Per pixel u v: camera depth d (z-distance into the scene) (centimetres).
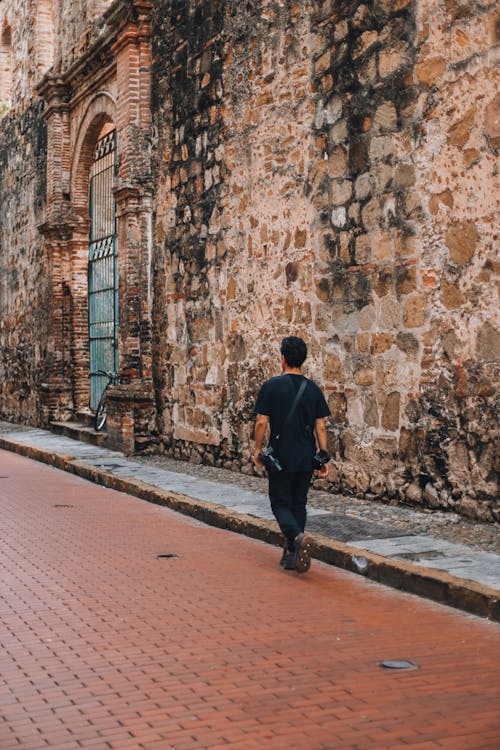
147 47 1491
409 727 407
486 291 836
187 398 1383
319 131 1067
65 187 1898
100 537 871
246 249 1217
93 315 1877
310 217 1084
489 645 534
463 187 862
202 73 1328
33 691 453
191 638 545
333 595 655
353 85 1009
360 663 498
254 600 638
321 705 434
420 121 912
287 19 1127
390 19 952
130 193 1477
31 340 2130
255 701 439
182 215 1389
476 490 848
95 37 1728
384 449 963
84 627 567
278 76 1145
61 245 1914
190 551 807
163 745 388
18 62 2275
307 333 1092
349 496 1016
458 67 866
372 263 980
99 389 1853
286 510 726
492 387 829
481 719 417
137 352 1484
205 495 1053
